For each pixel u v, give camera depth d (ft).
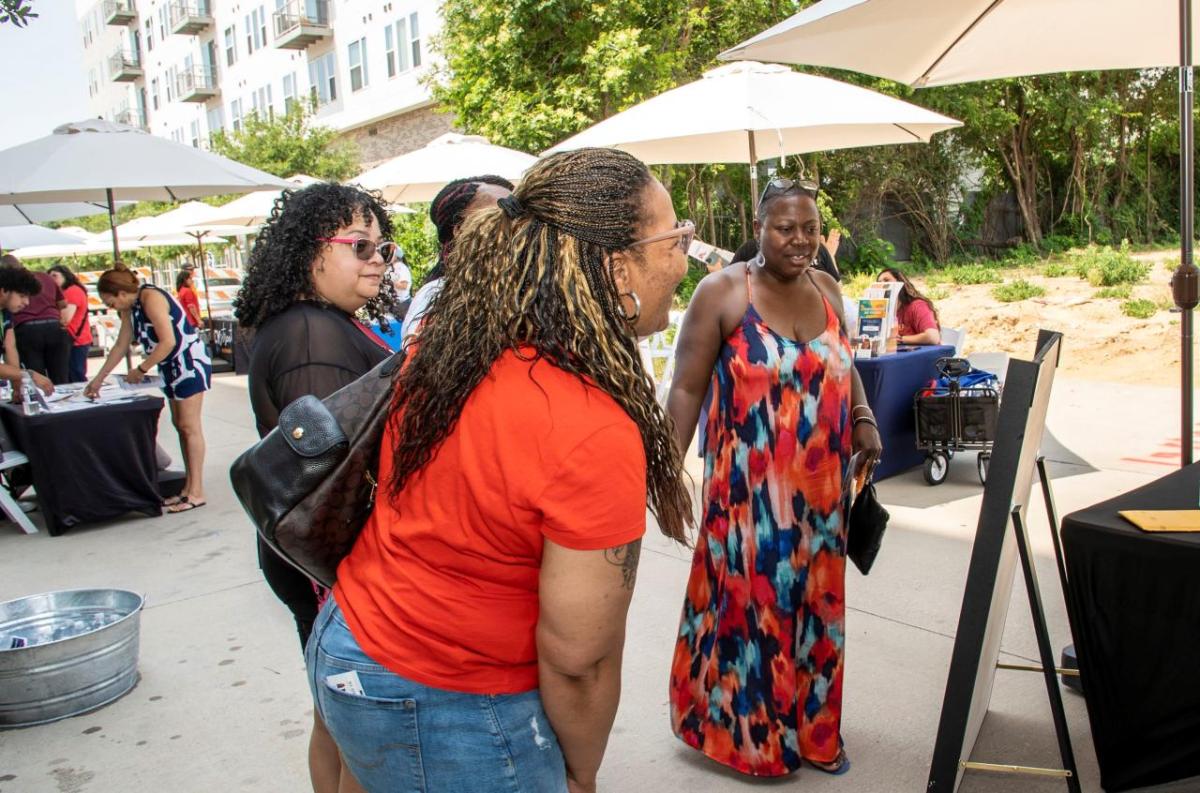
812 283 8.48
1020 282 45.44
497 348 4.07
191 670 12.03
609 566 3.98
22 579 16.05
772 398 8.07
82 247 56.29
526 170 4.51
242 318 7.30
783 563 8.20
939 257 63.36
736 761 8.54
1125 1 10.86
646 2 44.83
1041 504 16.46
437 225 8.78
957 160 63.00
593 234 4.20
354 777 4.86
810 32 10.31
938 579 13.60
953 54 11.95
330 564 4.94
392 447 4.54
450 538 4.17
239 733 10.38
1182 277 10.03
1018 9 10.86
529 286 4.14
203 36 123.75
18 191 18.28
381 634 4.36
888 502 17.56
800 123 15.70
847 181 60.75
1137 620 7.29
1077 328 35.60
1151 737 7.43
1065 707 9.76
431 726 4.34
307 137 79.20
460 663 4.25
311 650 4.77
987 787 8.40
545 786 4.52
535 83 45.93
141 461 19.40
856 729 9.62
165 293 19.52
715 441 8.43
